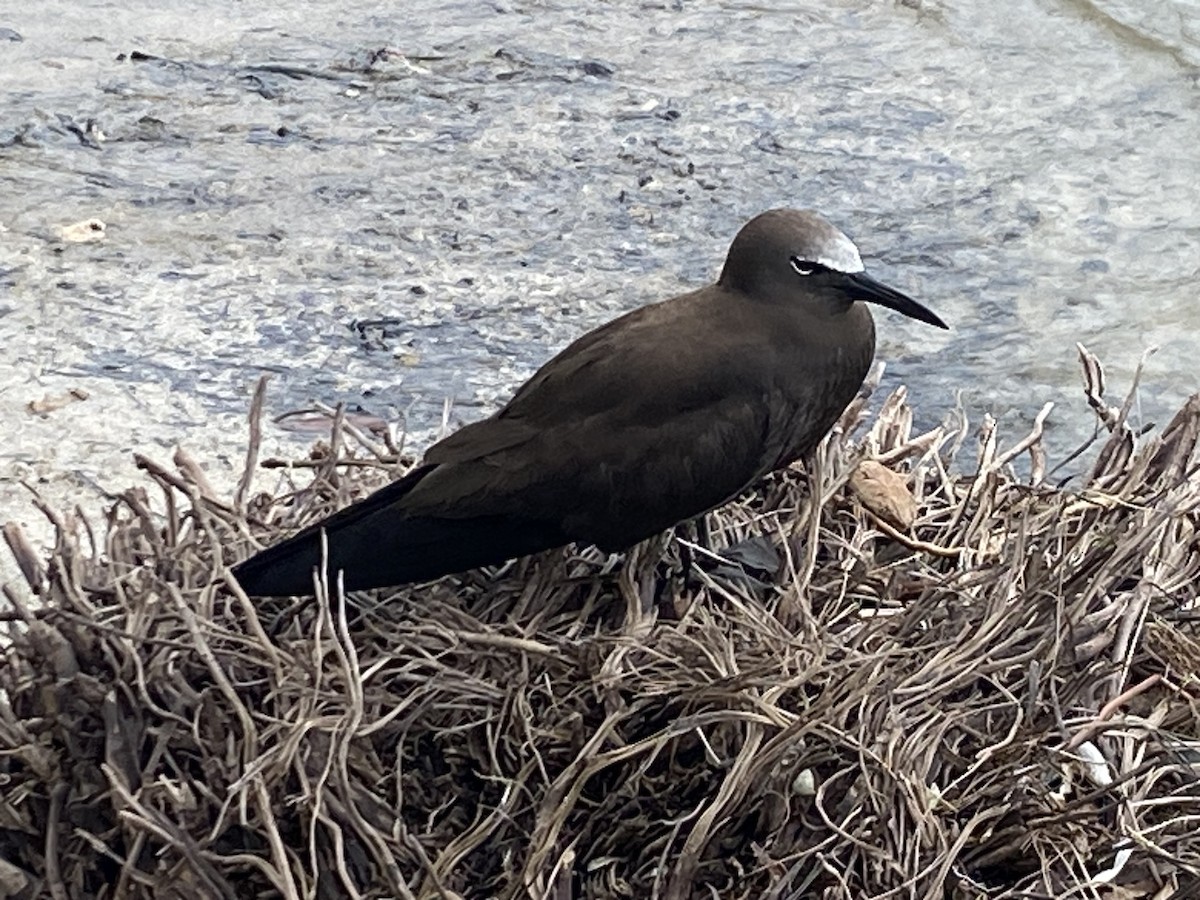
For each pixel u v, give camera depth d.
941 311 7.21
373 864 3.79
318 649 3.87
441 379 6.70
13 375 6.59
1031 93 9.03
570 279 7.38
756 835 3.94
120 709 3.89
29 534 5.70
